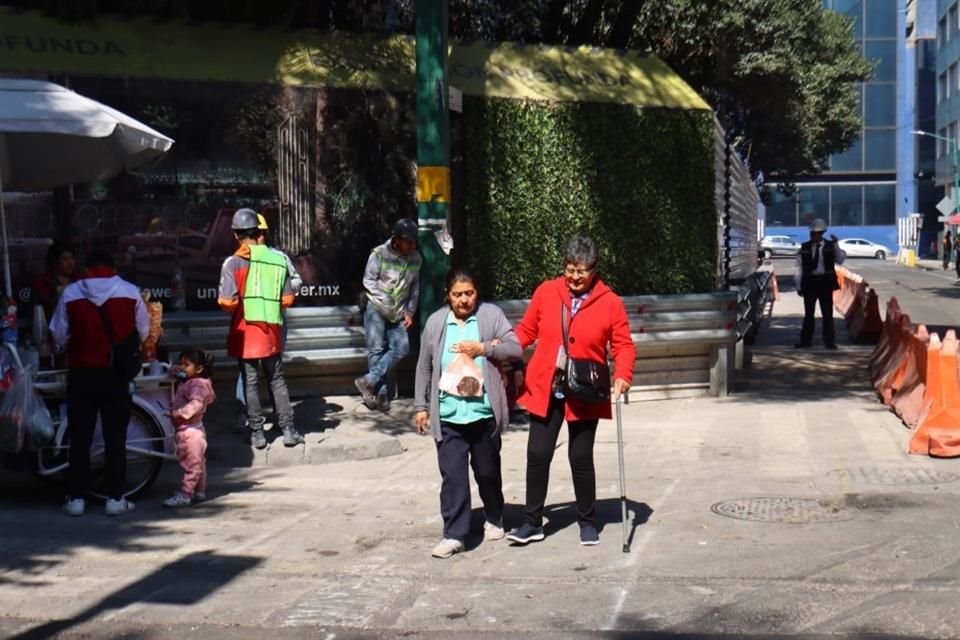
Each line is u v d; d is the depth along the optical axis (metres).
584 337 6.88
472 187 12.29
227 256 11.58
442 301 11.54
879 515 7.57
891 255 82.69
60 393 8.37
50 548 7.16
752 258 30.55
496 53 13.00
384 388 11.50
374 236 12.13
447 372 6.89
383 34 12.74
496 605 5.90
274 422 10.61
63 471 8.37
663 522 7.53
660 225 13.23
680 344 12.88
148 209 11.31
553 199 12.65
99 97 10.99
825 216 84.38
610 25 16.36
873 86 82.50
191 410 8.24
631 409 12.40
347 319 11.62
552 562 6.69
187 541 7.32
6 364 8.34
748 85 31.83
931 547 6.76
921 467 9.15
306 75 11.85
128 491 8.45
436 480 9.10
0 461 8.39
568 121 12.66
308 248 11.88
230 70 11.57
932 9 80.94
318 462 9.80
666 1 19.06
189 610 5.90
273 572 6.59
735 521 7.50
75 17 11.29
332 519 7.87
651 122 13.14
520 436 11.09
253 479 9.20
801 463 9.41
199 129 11.42
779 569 6.38
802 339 19.03
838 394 13.48
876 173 83.19
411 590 6.20
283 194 11.76
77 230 11.10
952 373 9.69
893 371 12.47
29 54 10.82
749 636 5.32
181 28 11.79
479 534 7.41
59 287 9.70
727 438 10.62
